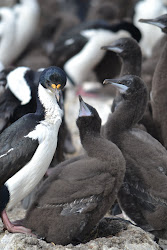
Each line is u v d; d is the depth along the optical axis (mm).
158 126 13453
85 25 21391
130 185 11711
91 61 20719
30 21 24812
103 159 10922
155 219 11469
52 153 11266
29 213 11102
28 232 10969
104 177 10758
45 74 11180
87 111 11211
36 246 10492
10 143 10969
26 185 11180
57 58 21359
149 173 11484
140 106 12227
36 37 26109
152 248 10859
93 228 11227
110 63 20641
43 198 10906
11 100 13406
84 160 11062
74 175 10852
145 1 23641
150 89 14789
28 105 13344
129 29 20641
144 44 22875
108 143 11148
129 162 11719
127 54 14086
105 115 16609
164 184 11312
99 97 20453
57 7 30000
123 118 12148
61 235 10750
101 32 20594
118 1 25953
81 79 21188
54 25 26578
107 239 10836
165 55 13367
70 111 19891
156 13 23156
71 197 10680
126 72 14203
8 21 24359
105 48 14250
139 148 11781
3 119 13312
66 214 10680
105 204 10906
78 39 20875
